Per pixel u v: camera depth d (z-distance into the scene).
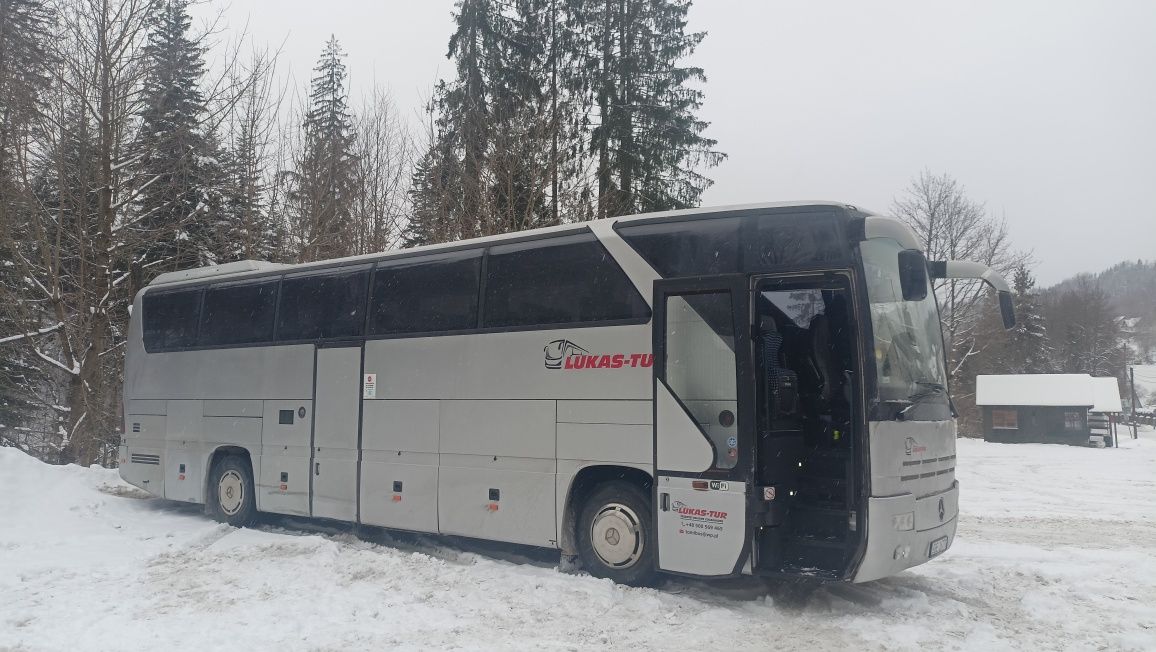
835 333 7.43
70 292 19.30
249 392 11.58
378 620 6.81
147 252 21.33
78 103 18.20
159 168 19.94
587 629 6.58
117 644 6.14
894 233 7.27
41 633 6.43
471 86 23.08
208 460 12.07
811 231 7.14
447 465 9.23
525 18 24.09
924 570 8.73
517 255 8.98
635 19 24.50
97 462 20.91
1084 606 7.37
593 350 8.12
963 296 43.44
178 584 8.08
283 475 10.97
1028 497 16.58
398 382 9.85
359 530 11.07
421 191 23.80
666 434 7.50
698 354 7.43
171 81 20.02
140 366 13.39
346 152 24.69
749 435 7.00
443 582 8.01
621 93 24.16
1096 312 84.81
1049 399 41.12
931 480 7.36
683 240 7.72
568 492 8.20
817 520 7.14
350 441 10.26
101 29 18.08
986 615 7.07
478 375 9.06
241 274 12.30
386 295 10.22
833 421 7.31
